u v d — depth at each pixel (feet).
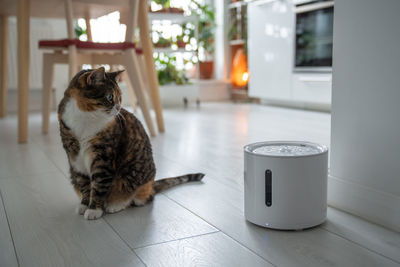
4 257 3.35
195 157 6.86
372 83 3.80
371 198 3.89
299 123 10.13
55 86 14.49
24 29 8.05
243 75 16.07
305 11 11.87
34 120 11.74
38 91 14.69
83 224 4.04
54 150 7.61
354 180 4.10
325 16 11.19
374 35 3.73
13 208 4.56
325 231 3.70
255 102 15.79
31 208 4.56
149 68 9.17
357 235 3.60
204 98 16.93
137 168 4.33
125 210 4.40
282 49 13.05
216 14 17.07
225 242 3.51
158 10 13.20
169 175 5.79
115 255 3.34
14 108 14.20
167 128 10.04
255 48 14.35
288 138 8.23
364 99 3.90
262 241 3.52
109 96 3.98
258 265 3.10
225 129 9.66
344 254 3.24
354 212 4.09
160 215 4.21
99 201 4.22
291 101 13.78
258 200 3.77
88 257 3.32
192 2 16.24
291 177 3.61
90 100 3.89
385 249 3.32
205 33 16.69
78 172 4.36
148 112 8.81
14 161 6.79
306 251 3.31
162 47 14.28
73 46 8.02
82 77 3.92
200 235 3.68
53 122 11.12
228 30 16.85
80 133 4.06
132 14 8.23
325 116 11.23
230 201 4.59
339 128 4.21
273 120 10.84
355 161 4.06
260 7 13.83
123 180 4.29
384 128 3.73
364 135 3.93
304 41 12.09
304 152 3.82
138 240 3.61
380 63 3.70
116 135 4.13
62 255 3.37
